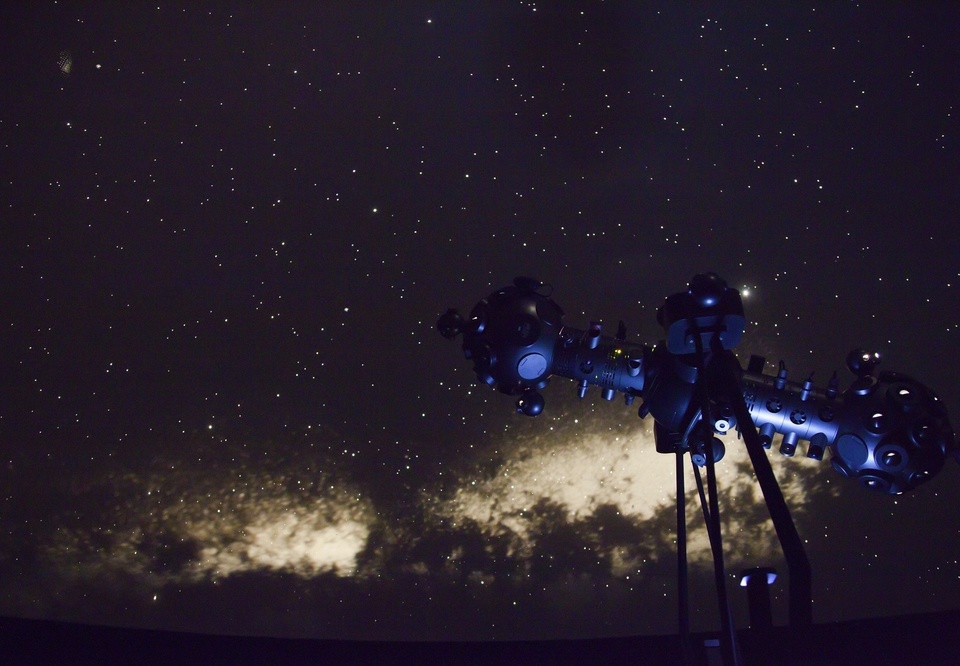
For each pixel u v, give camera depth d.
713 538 1.38
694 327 2.00
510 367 2.50
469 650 1.62
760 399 2.59
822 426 2.60
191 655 1.54
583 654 1.61
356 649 1.60
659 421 2.35
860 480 2.62
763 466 1.38
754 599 1.45
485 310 2.53
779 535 1.25
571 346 2.53
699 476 1.65
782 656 1.29
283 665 1.53
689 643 1.56
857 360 2.59
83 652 1.50
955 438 2.58
